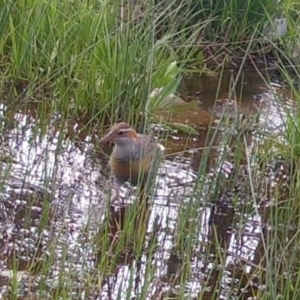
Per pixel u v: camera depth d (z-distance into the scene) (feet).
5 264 19.67
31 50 28.53
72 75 28.58
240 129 26.71
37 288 18.86
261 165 25.80
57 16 29.32
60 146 25.04
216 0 34.14
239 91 31.60
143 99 27.55
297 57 33.01
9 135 25.68
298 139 25.89
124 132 23.56
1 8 28.40
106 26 28.40
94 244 20.85
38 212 22.00
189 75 32.30
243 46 34.47
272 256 19.17
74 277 19.33
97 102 27.89
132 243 21.13
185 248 20.99
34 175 23.70
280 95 31.37
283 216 23.03
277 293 19.60
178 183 24.13
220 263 20.62
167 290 19.40
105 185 23.79
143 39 28.55
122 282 19.47
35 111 27.20
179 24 33.22
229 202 23.70
